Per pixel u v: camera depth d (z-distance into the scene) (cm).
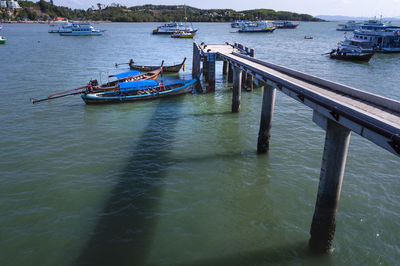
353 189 1717
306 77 1873
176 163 2052
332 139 1135
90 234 1398
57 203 1622
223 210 1568
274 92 2022
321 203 1226
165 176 1889
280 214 1534
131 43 11406
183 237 1379
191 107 3322
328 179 1178
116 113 3120
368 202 1600
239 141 2403
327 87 1628
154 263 1234
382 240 1345
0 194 1695
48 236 1386
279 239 1366
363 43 8169
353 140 2388
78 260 1251
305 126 2728
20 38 13500
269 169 1962
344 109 1034
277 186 1772
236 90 3031
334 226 1254
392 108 1164
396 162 2039
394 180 1814
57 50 8956
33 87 4241
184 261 1245
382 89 4178
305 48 9812
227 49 4516
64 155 2172
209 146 2316
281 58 7319
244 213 1543
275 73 2122
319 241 1275
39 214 1534
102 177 1880
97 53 8306
